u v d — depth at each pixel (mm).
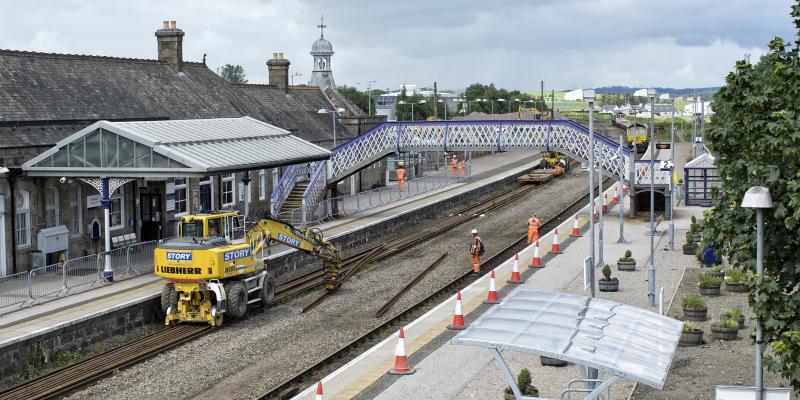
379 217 57469
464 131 61688
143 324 32688
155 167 36031
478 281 38594
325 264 39562
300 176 61000
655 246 47156
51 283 33812
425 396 22953
